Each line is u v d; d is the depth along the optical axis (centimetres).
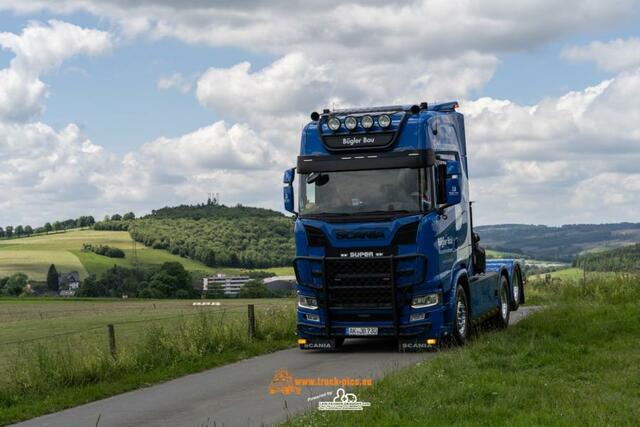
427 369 1333
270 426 1047
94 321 7681
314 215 1797
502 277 2248
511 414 985
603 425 898
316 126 1831
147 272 17650
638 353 1470
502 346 1539
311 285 1806
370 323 1788
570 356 1445
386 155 1766
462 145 2028
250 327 2089
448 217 1836
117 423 1186
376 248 1752
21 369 1566
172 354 1839
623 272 2808
